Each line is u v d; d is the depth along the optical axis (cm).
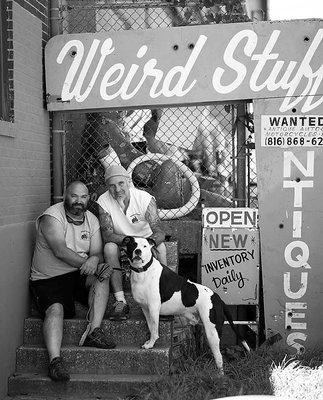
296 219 685
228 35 686
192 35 689
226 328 711
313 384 541
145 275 598
